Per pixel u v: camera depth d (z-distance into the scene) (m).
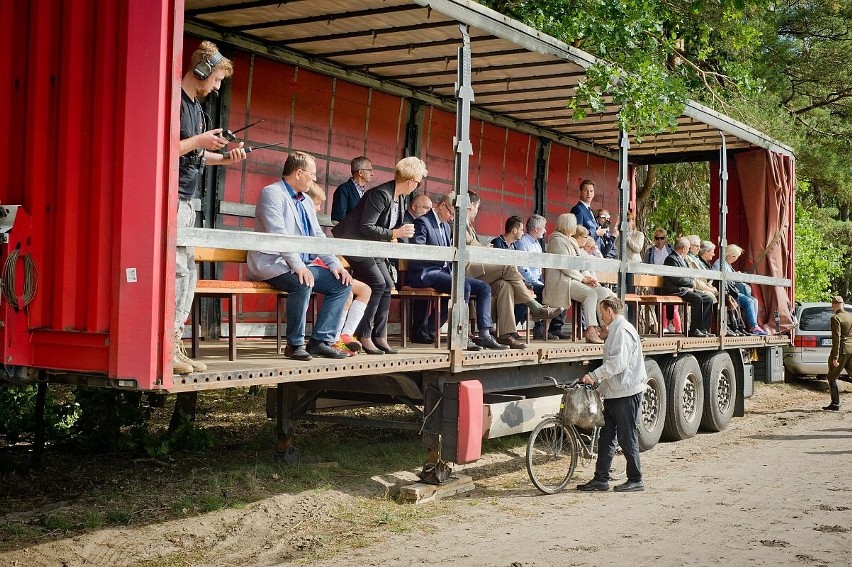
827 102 26.42
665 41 15.36
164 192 4.87
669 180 20.73
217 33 8.66
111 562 5.64
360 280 7.25
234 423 10.02
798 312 17.94
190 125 5.47
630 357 8.09
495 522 6.86
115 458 8.00
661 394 10.48
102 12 5.02
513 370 8.43
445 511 7.17
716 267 13.60
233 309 6.14
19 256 5.23
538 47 8.38
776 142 13.90
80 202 5.08
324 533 6.44
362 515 6.94
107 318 4.97
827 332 17.50
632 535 6.45
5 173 5.40
